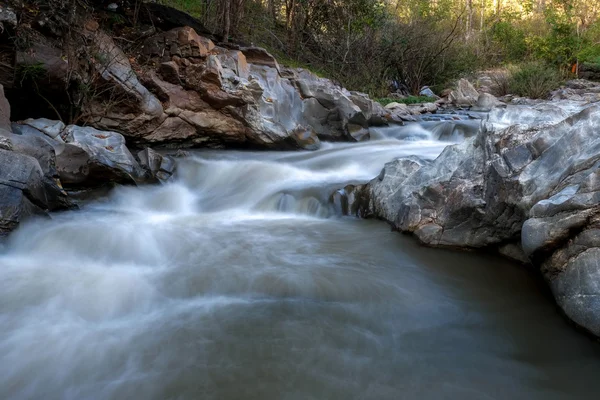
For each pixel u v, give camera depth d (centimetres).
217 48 831
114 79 681
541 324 309
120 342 280
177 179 664
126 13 825
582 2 2216
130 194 577
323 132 915
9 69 590
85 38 664
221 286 355
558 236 291
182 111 759
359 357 271
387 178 509
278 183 622
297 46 1412
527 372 262
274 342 283
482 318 319
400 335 296
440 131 1018
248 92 789
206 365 260
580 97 1478
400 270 386
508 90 1734
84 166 552
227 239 455
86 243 430
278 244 441
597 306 270
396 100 1504
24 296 333
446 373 259
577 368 265
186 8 1124
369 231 473
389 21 1622
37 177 450
